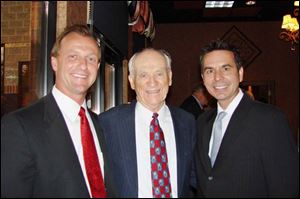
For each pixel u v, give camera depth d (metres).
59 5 2.48
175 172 1.98
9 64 2.20
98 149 1.89
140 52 2.11
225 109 2.05
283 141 1.75
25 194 1.52
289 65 7.74
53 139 1.63
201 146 2.03
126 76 4.45
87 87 1.85
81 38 1.82
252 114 1.86
